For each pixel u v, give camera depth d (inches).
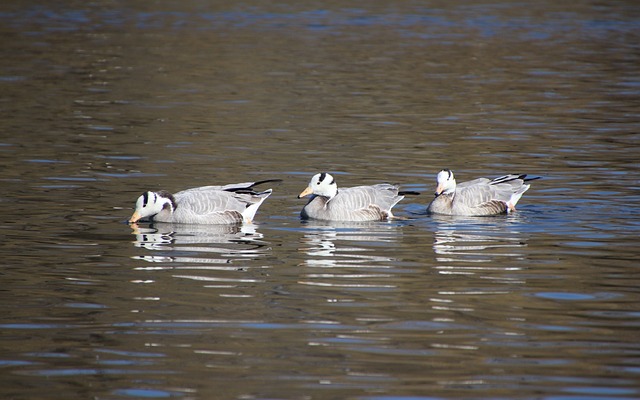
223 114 1311.5
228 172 965.8
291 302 551.2
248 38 2177.7
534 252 673.0
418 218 797.9
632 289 578.6
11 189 868.0
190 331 501.7
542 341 488.4
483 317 526.6
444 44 2118.6
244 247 687.1
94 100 1401.3
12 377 442.0
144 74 1665.8
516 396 421.4
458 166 1006.4
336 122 1261.1
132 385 432.8
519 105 1398.9
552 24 2534.5
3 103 1354.6
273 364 456.4
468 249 682.8
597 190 889.5
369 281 597.0
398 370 449.4
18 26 2357.3
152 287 581.0
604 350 475.8
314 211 791.7
